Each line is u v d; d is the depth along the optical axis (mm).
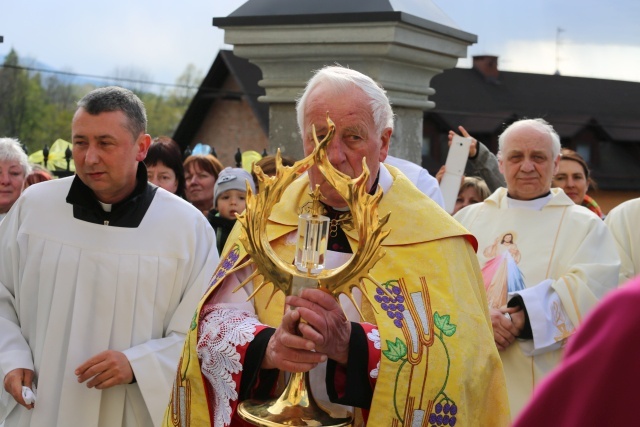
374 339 2545
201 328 2762
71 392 3432
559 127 25359
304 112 2664
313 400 2504
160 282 3516
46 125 36469
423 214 2830
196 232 3621
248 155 7355
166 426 2818
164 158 5176
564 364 1165
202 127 26797
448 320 2652
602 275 4168
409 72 5707
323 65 5582
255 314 2824
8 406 3588
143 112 3568
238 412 2539
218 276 2846
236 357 2574
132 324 3480
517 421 1190
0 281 3637
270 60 5738
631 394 1106
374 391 2502
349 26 5348
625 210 5102
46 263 3506
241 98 25875
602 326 1141
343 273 2395
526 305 4066
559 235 4359
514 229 4469
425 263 2748
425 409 2545
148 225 3549
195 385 2725
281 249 2842
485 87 25062
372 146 2609
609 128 25859
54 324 3477
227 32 5773
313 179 2697
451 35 5738
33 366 3512
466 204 5906
